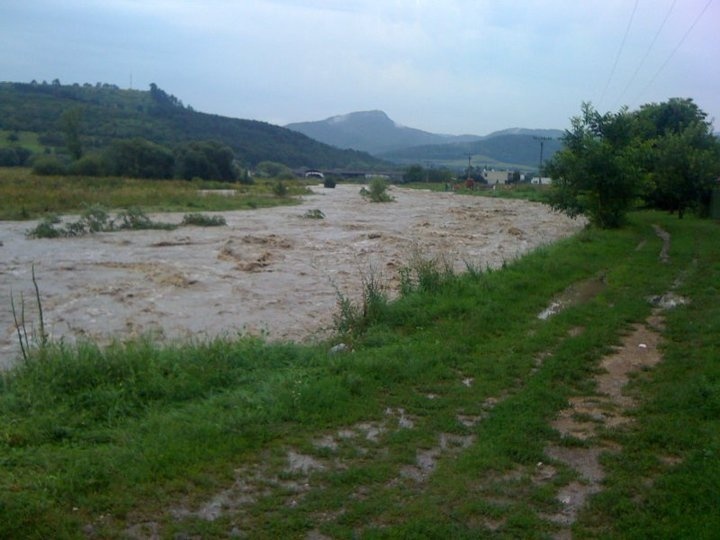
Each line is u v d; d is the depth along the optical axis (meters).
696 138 34.72
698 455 6.27
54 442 6.60
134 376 8.05
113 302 16.06
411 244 26.94
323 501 5.45
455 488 5.71
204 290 17.42
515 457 6.39
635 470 6.11
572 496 5.68
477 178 117.75
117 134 122.25
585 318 12.30
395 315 11.80
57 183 55.53
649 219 32.62
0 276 19.23
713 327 11.29
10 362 11.24
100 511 5.19
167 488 5.56
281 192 62.81
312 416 7.22
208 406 7.45
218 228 32.56
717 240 23.81
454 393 8.22
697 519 5.09
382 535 4.93
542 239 29.53
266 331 12.73
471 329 11.01
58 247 25.16
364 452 6.47
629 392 8.41
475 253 24.77
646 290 15.00
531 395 8.11
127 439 6.54
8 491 5.27
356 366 8.78
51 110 126.19
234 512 5.29
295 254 23.81
